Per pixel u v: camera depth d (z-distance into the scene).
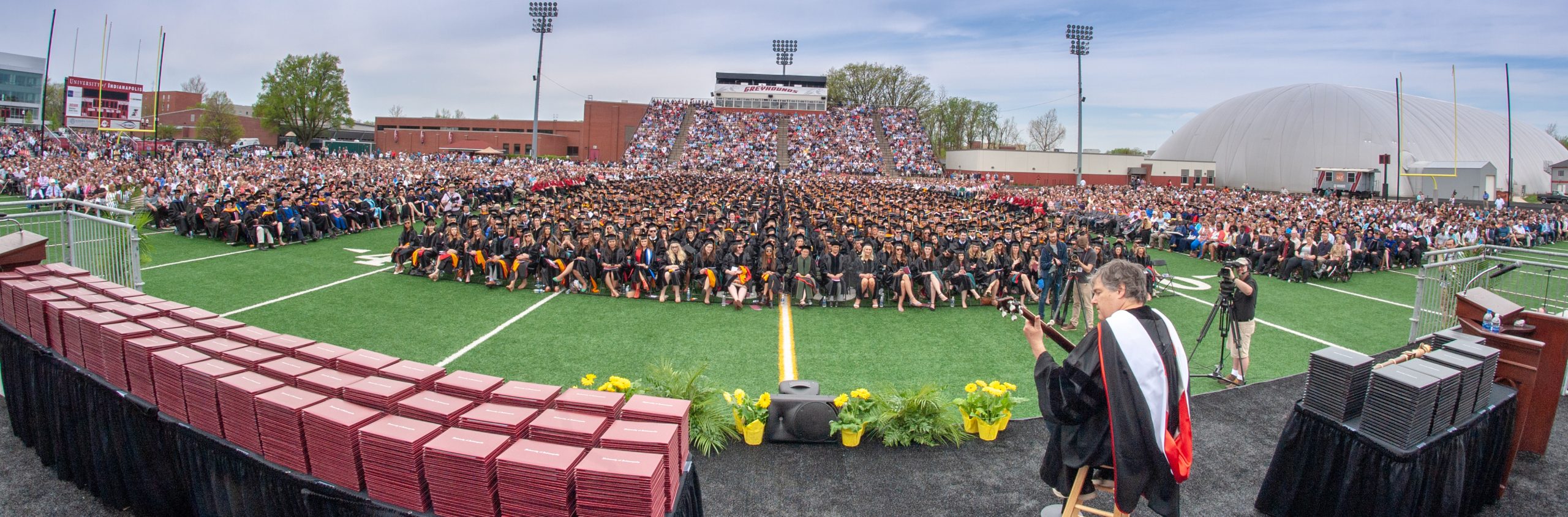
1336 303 14.96
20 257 6.69
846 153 76.56
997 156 71.88
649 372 6.78
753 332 11.23
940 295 13.41
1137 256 15.39
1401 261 21.23
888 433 6.25
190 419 4.26
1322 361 4.94
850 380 8.91
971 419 6.55
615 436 3.57
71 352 5.10
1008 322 12.33
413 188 28.00
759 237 18.31
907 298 13.96
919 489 5.50
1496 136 76.81
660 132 79.94
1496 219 29.86
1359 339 11.80
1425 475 4.58
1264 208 33.84
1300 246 18.14
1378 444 4.57
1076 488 3.99
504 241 14.39
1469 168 56.09
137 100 50.28
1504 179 72.62
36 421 5.35
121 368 4.67
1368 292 16.59
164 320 5.20
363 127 118.88
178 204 19.75
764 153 76.19
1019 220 24.02
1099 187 51.72
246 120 95.50
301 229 19.42
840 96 96.25
